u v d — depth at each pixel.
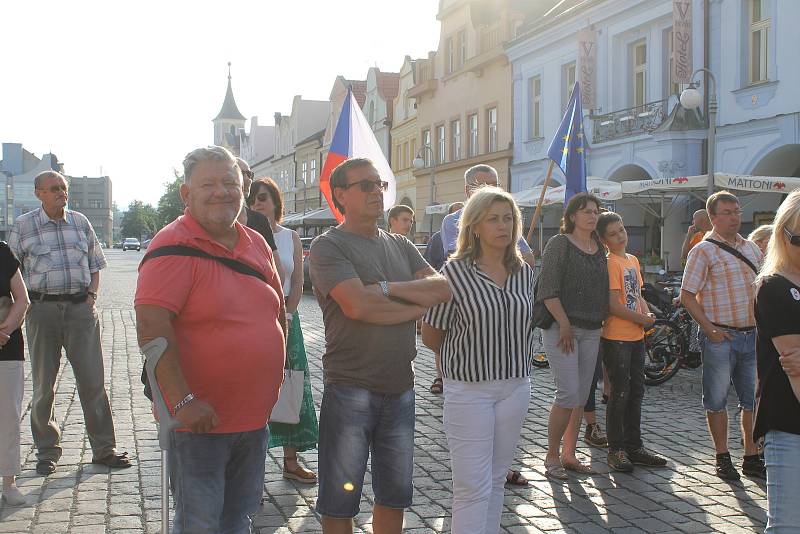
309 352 11.88
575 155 7.74
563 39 24.72
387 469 3.76
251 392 3.12
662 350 9.39
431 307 3.67
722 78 18.61
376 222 3.84
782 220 3.17
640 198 18.52
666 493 5.41
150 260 3.02
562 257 5.57
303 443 5.45
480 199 4.00
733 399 8.61
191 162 3.10
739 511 5.08
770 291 3.12
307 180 62.22
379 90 43.19
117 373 9.89
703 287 5.75
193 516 3.04
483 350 3.89
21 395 5.05
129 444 6.49
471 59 30.33
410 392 3.80
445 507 5.08
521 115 27.52
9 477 5.01
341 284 3.54
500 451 4.00
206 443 3.07
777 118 17.14
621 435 5.95
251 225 4.98
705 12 18.83
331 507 3.66
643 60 21.89
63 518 4.79
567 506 5.13
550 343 5.64
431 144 35.41
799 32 16.66
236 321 3.08
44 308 5.64
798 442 3.08
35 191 5.69
